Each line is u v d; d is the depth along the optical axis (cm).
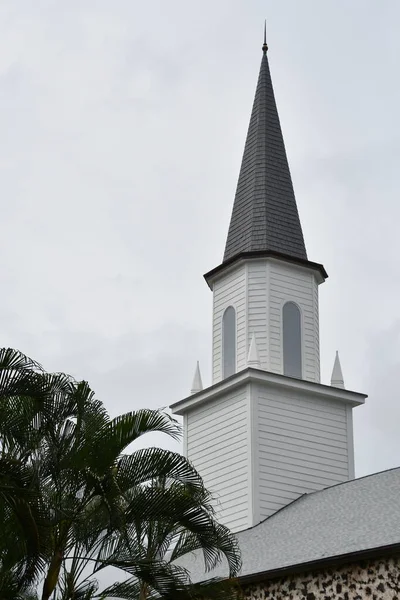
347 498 2795
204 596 1639
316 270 3641
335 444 3422
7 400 1469
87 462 1480
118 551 1558
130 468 1520
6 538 1472
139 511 1524
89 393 1565
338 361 3584
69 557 1526
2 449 1480
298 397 3397
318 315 3681
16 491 1372
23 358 1465
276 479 3238
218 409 3456
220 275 3694
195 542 1803
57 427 1529
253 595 2294
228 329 3603
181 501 1530
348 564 2067
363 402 3506
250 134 3966
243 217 3741
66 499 1488
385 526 2192
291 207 3766
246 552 2597
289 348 3509
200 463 3472
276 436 3294
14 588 1479
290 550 2380
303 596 2153
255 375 3288
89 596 1559
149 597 1700
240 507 3212
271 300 3522
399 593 1927
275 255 3556
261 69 4131
